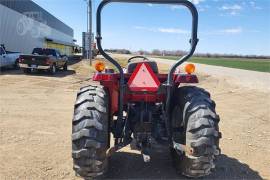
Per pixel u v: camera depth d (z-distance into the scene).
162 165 5.62
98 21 4.63
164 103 5.13
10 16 34.94
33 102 11.59
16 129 7.73
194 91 4.96
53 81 18.97
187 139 4.61
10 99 12.01
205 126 4.55
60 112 10.00
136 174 5.24
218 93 16.39
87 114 4.53
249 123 9.44
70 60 49.41
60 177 5.10
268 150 6.86
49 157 5.95
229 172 5.49
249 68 40.91
